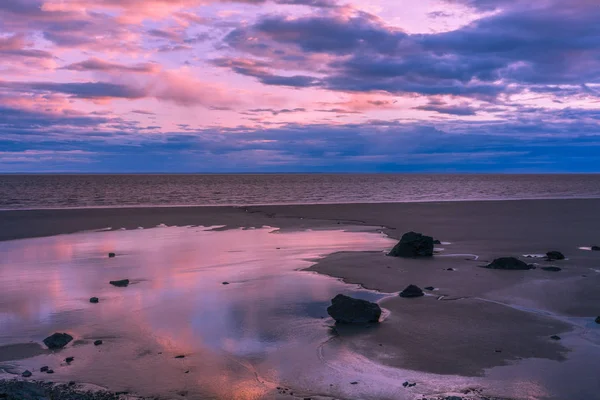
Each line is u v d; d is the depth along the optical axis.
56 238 24.11
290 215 35.25
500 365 8.30
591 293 13.02
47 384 7.64
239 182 125.06
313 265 17.05
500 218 33.09
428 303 12.13
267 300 12.49
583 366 8.22
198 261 17.91
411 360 8.54
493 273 15.63
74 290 13.52
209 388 7.54
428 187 92.69
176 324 10.55
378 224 30.02
